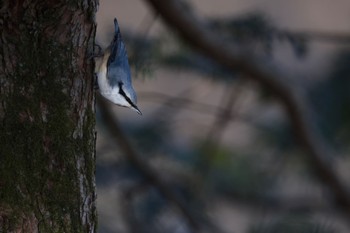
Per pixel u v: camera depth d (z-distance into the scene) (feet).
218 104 48.75
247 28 33.76
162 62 35.04
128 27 33.24
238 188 43.98
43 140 18.02
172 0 30.35
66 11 18.11
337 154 43.52
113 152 35.88
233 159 43.50
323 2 54.29
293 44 33.83
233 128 48.32
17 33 17.79
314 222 34.73
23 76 17.83
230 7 51.47
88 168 18.88
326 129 42.93
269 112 44.86
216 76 37.35
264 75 36.04
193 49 33.71
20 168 17.84
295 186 45.24
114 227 36.11
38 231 18.03
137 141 38.37
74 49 18.42
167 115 39.60
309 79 43.65
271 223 34.01
